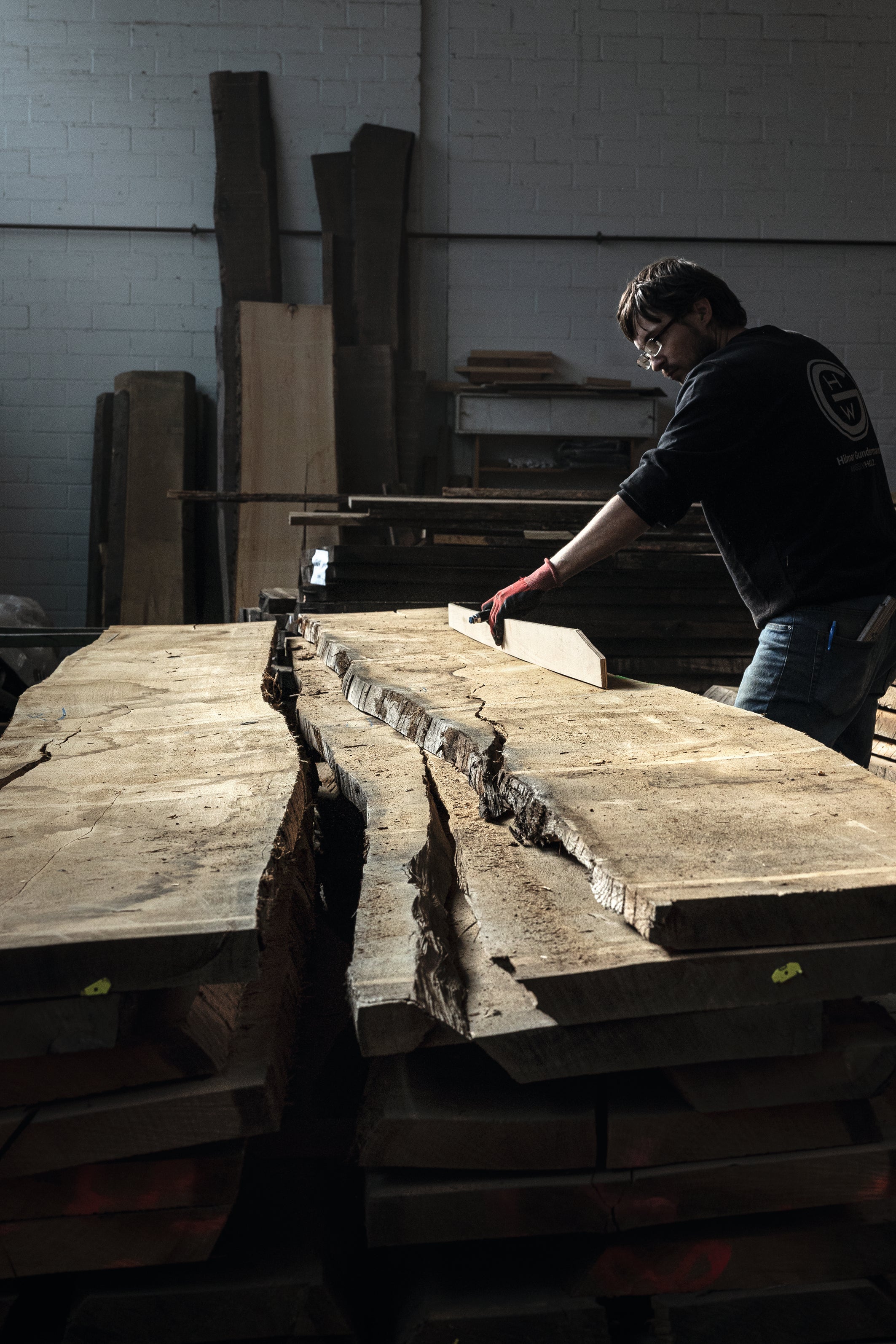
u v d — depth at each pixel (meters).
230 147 6.55
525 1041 0.90
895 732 2.71
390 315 6.63
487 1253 1.05
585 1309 0.97
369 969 0.94
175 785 1.40
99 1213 0.94
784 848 1.04
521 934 0.98
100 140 6.66
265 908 0.97
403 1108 0.95
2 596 5.89
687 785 1.28
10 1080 0.91
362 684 2.07
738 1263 1.01
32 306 6.70
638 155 6.88
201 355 6.78
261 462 6.30
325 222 6.66
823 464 1.79
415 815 1.35
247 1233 1.05
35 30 6.59
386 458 6.54
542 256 6.91
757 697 1.89
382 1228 0.95
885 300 7.01
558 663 2.09
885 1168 0.99
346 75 6.71
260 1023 1.05
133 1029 0.92
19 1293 0.99
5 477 6.75
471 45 6.79
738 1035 0.92
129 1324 0.97
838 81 6.87
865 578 1.81
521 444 6.89
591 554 1.92
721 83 6.85
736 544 1.90
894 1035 0.99
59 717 1.93
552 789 1.26
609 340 6.97
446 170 6.85
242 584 6.16
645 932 0.92
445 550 3.58
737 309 1.98
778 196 6.92
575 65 6.82
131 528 6.28
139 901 0.96
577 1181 0.96
